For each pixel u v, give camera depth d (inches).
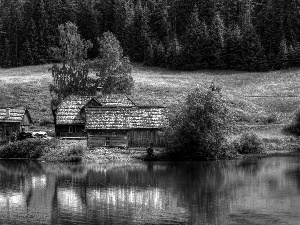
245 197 1759.4
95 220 1477.6
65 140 3139.8
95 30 6437.0
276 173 2220.7
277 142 3174.2
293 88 4544.8
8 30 6397.6
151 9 6737.2
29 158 2783.0
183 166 2445.9
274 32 5561.0
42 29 6186.0
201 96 2664.9
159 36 6382.9
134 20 6279.5
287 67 5221.5
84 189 1908.2
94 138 2896.2
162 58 5679.1
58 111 3280.0
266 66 5246.1
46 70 5629.9
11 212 1578.5
